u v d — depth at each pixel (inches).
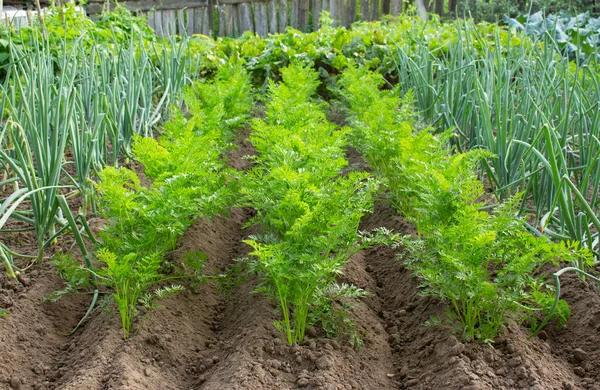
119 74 135.8
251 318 94.4
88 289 100.4
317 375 83.7
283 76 165.3
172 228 91.4
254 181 97.7
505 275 87.2
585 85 129.1
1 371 85.6
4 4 227.1
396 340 93.5
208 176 102.6
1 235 109.2
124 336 89.9
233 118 142.6
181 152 101.4
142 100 138.7
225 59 208.4
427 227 91.5
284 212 91.0
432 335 90.7
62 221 104.9
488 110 114.9
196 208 93.8
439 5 317.4
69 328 95.1
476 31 135.6
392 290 104.0
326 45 214.7
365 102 148.0
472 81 132.3
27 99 111.4
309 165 98.8
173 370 88.2
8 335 89.9
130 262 89.7
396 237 92.2
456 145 129.0
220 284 101.9
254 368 84.0
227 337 94.2
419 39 159.0
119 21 211.8
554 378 83.3
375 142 121.0
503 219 86.6
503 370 83.7
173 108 137.7
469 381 81.1
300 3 343.6
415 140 108.9
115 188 89.6
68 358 89.7
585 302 93.2
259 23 342.3
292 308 95.0
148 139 99.3
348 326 91.0
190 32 333.1
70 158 136.0
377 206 124.3
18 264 102.0
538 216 105.7
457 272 84.4
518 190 116.3
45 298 96.6
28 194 91.9
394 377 87.4
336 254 94.1
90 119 127.5
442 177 89.8
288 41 216.8
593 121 108.7
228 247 117.7
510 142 108.9
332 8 342.0
